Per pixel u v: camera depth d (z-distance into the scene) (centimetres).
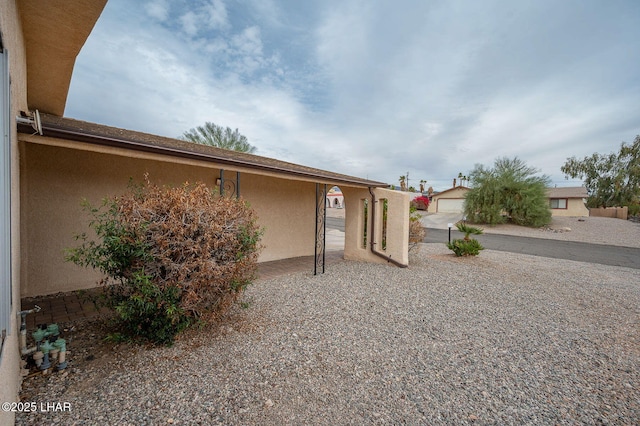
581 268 1047
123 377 302
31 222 546
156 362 333
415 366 351
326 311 524
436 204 3697
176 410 257
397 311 539
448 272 877
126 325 408
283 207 996
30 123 314
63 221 577
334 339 414
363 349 388
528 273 916
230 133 2398
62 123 521
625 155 3906
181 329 377
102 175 621
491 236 2050
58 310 487
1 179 202
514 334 459
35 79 564
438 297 634
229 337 404
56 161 568
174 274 339
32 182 546
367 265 936
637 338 458
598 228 2330
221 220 374
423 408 274
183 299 345
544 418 267
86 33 413
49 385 284
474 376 335
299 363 346
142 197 366
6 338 204
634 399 300
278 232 987
